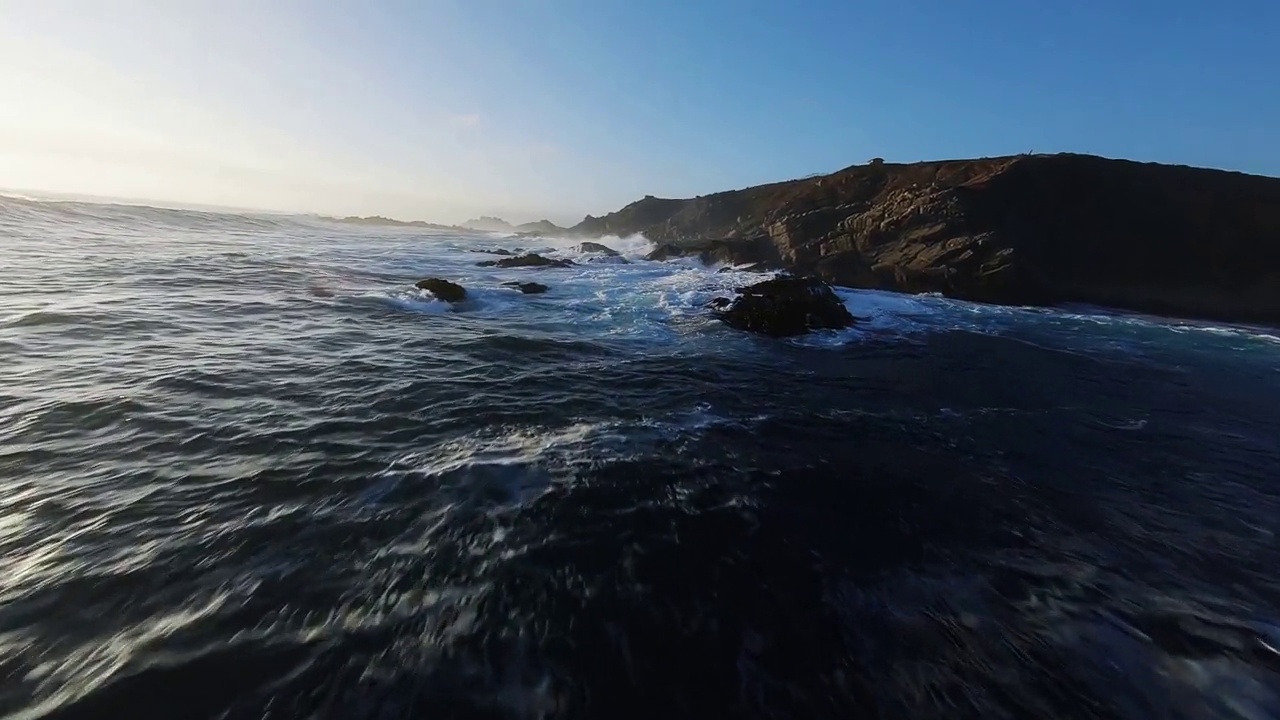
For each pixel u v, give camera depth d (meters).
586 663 3.50
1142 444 8.14
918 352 13.16
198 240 28.88
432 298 15.47
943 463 6.99
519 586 4.12
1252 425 9.28
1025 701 3.40
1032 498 6.18
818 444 7.34
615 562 4.50
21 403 6.70
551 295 18.20
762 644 3.75
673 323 14.58
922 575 4.62
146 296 13.23
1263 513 6.14
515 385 8.80
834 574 4.56
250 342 10.15
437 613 3.79
